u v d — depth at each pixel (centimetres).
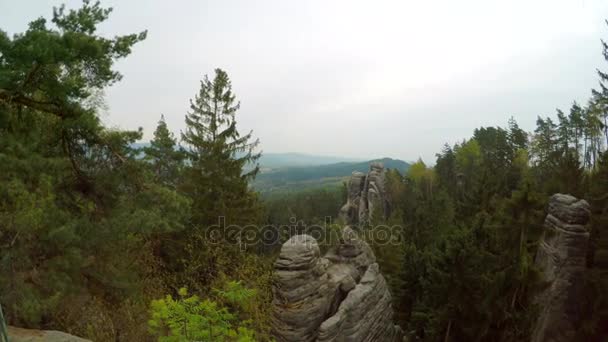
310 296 1556
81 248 1072
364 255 2097
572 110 6488
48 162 953
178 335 612
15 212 857
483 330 1712
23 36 819
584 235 1958
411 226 4384
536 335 1947
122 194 1184
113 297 1231
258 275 1706
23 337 612
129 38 1055
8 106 869
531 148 8062
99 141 1107
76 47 871
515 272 1792
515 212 2402
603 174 2464
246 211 2169
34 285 948
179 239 1931
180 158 2061
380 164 7638
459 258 1755
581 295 1964
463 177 7769
